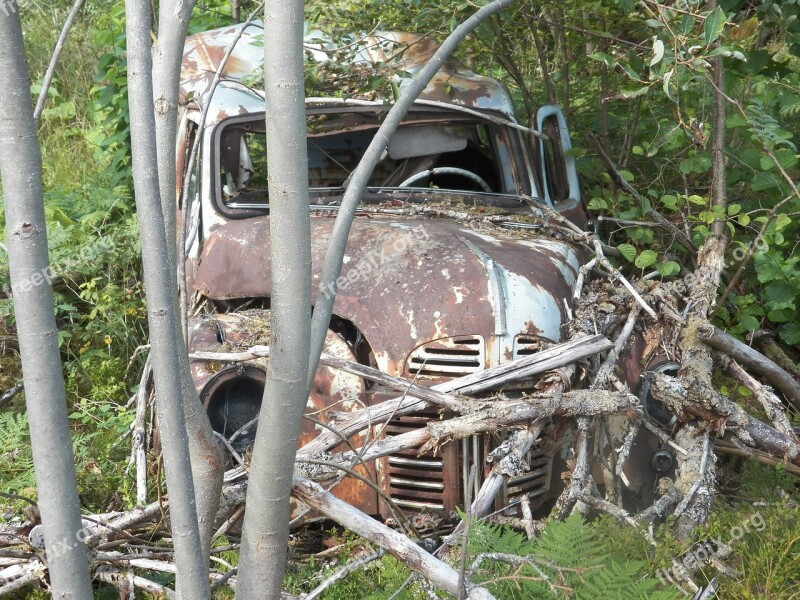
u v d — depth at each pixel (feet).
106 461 13.84
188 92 15.76
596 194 19.03
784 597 10.37
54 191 26.71
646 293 14.06
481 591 8.21
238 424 11.25
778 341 18.45
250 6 25.55
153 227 6.43
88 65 35.04
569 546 8.93
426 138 16.25
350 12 15.98
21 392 17.62
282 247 6.85
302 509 11.20
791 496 13.28
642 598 8.53
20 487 12.70
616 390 11.96
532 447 11.23
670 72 13.85
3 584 9.95
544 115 16.71
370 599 9.16
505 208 15.51
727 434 13.70
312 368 7.32
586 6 18.07
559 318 12.04
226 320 12.86
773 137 15.97
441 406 10.83
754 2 17.33
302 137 6.78
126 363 19.04
